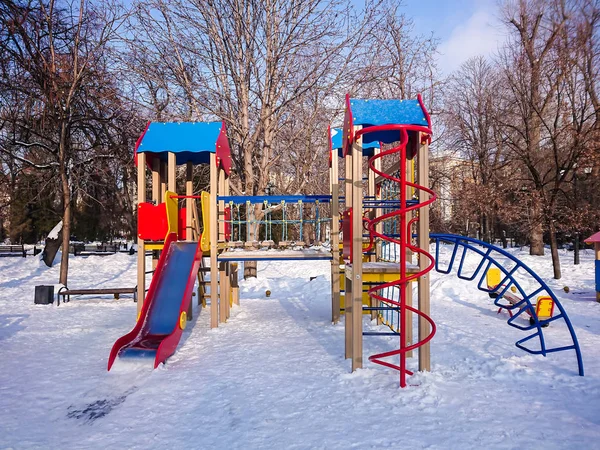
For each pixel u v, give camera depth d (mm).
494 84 22547
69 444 3514
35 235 36188
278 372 5293
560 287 12531
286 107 15922
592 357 5766
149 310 6793
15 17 12008
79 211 32875
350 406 4141
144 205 8086
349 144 5844
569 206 15547
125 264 21250
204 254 8539
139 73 14758
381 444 3350
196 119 15141
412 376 4996
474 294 11172
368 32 15625
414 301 10312
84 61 14016
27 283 15375
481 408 4059
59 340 7316
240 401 4359
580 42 14594
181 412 4133
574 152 13984
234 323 8664
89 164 17062
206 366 5660
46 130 15875
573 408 4066
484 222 30031
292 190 20125
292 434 3570
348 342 5871
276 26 15398
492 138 22297
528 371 5082
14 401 4500
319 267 19359
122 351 5840
